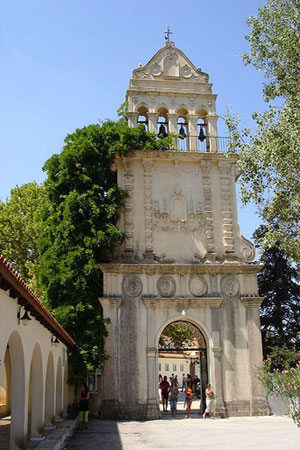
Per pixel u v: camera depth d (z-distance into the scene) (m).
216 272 27.89
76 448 16.41
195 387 46.62
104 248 26.89
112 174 29.55
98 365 24.98
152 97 30.92
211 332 26.89
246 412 26.06
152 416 25.09
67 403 24.97
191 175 29.73
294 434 18.69
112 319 26.25
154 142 29.62
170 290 27.25
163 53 31.83
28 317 12.33
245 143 21.61
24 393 13.01
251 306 27.69
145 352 26.09
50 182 29.08
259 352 27.05
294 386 16.39
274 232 22.80
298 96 21.23
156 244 28.27
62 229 27.00
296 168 21.05
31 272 36.22
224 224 29.17
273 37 21.67
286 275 38.50
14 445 12.67
